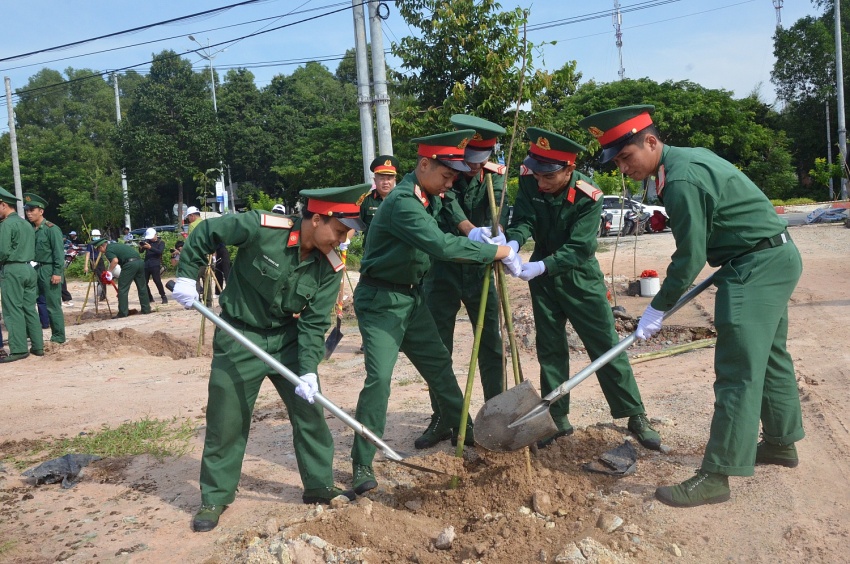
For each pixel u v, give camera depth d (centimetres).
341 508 397
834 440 449
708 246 391
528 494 393
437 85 1343
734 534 348
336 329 477
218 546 381
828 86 4369
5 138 6662
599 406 563
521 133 1192
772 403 406
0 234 937
